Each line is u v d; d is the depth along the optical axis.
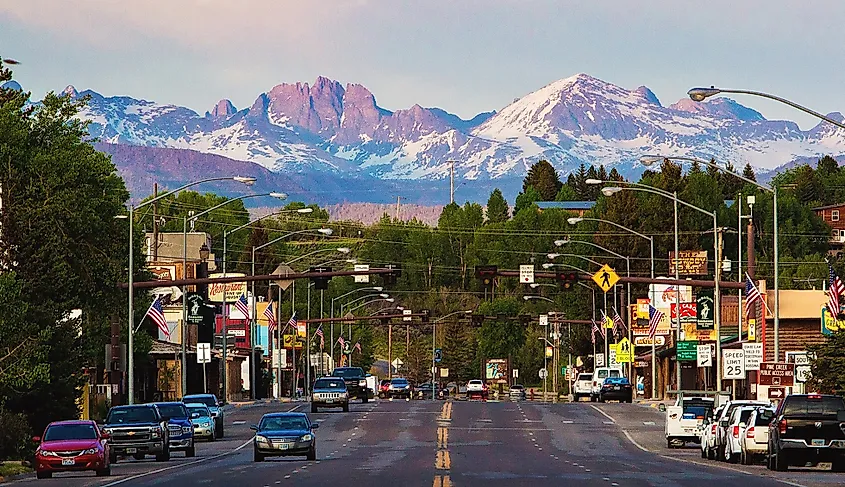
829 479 68.81
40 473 78.56
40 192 116.44
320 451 102.81
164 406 101.44
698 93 78.44
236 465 86.62
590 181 129.62
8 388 100.62
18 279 111.50
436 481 68.06
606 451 103.88
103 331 133.38
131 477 76.19
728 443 87.50
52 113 125.50
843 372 104.88
